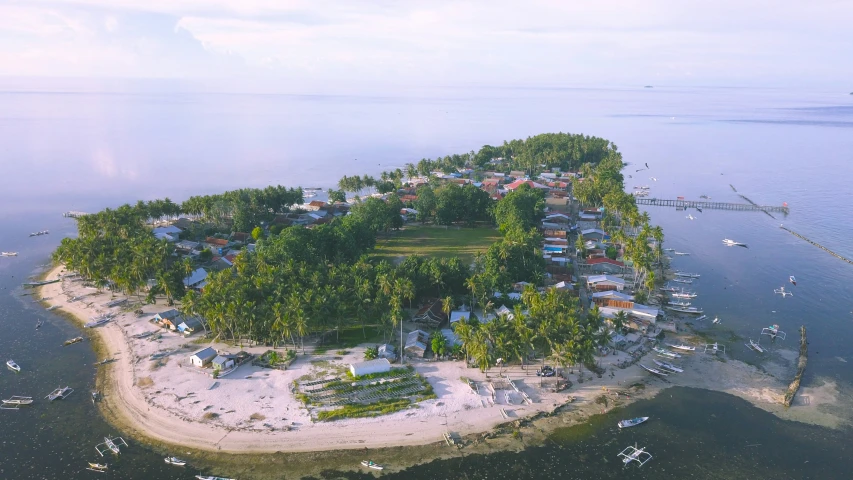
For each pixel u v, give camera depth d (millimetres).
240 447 104125
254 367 131625
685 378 129625
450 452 103688
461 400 118938
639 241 192875
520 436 108188
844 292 184000
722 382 128125
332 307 140375
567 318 130000
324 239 192125
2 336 148000
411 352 137875
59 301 172000
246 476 97062
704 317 164125
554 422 112625
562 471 99125
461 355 136500
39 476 96875
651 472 99000
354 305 144500
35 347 142000
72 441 106000
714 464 101062
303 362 133875
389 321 145000
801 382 127938
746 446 105812
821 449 105000
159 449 103875
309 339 145875
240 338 143875
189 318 153125
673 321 160250
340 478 96875
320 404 116625
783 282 194000
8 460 100625
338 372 129125
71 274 195500
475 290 156125
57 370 131000
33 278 194125
